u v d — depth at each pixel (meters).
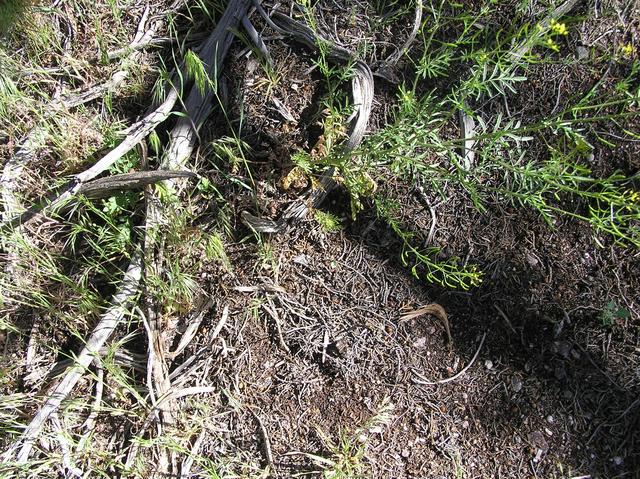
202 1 1.09
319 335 1.05
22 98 1.05
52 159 1.11
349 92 1.09
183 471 0.99
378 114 1.10
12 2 1.09
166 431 1.00
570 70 1.09
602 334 1.03
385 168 1.08
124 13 1.17
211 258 1.04
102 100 1.14
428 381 1.03
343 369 1.04
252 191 1.08
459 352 1.04
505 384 1.03
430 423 1.02
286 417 1.03
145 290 1.04
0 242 1.05
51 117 1.09
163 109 1.08
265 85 1.12
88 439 1.00
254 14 1.14
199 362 1.05
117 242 1.04
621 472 1.00
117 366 1.02
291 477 0.99
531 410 1.02
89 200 1.06
